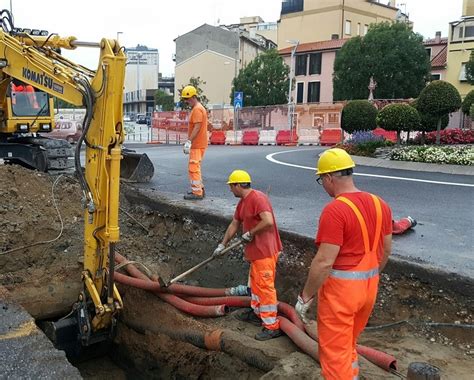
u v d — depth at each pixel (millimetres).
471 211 7586
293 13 55281
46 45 6695
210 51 57062
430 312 4734
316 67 45312
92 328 5234
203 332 5266
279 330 4855
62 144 11078
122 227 8016
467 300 4555
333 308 3191
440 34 44688
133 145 25797
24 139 11562
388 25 36812
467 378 3859
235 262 6594
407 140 18094
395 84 35656
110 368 6656
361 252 3156
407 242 5891
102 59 4465
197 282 6758
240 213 4910
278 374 4047
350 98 37219
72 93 4832
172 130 30656
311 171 12188
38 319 6352
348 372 3221
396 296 5000
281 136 26484
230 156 16406
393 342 4523
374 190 9336
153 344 5957
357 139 16547
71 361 6480
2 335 4551
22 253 6938
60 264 6848
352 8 53406
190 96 8047
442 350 4328
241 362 4801
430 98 15602
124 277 6270
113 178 4633
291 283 5895
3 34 5383
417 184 10062
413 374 3473
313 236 5934
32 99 11305
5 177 8180
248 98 43750
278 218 7031
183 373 5527
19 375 3939
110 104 4500
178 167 12914
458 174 11703
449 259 5168
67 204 8219
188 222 7520
